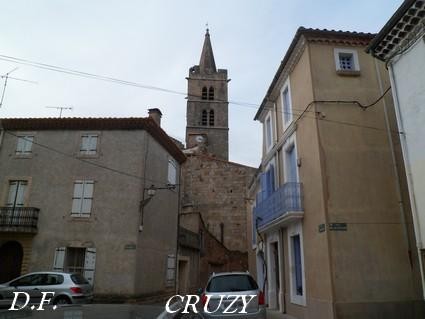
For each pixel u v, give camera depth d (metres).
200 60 58.59
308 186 12.82
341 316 10.40
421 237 8.90
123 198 18.08
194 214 29.47
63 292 13.52
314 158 12.30
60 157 18.91
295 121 14.24
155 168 20.48
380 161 11.96
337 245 11.04
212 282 10.33
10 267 17.86
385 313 10.48
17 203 18.45
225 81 54.38
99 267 17.06
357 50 13.22
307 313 12.40
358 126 12.28
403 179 11.85
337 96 12.56
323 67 12.89
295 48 13.76
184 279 25.53
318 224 11.74
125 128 19.14
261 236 19.05
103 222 17.75
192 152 38.97
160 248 20.78
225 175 37.00
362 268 10.86
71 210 18.02
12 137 19.41
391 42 9.87
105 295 16.58
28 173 18.77
